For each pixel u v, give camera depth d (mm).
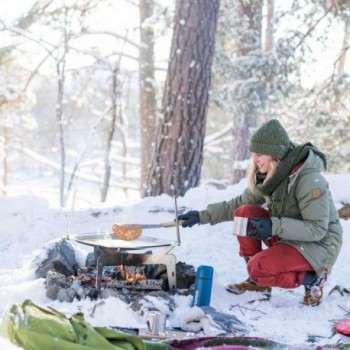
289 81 14203
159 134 9984
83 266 5359
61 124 12547
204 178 23422
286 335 4129
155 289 4727
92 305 4312
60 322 3395
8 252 6508
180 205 7590
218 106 14812
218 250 6559
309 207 4543
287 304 4824
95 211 7438
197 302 4496
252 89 14125
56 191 25766
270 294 4906
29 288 4719
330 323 4410
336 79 14227
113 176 28672
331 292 5109
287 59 13922
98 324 4141
